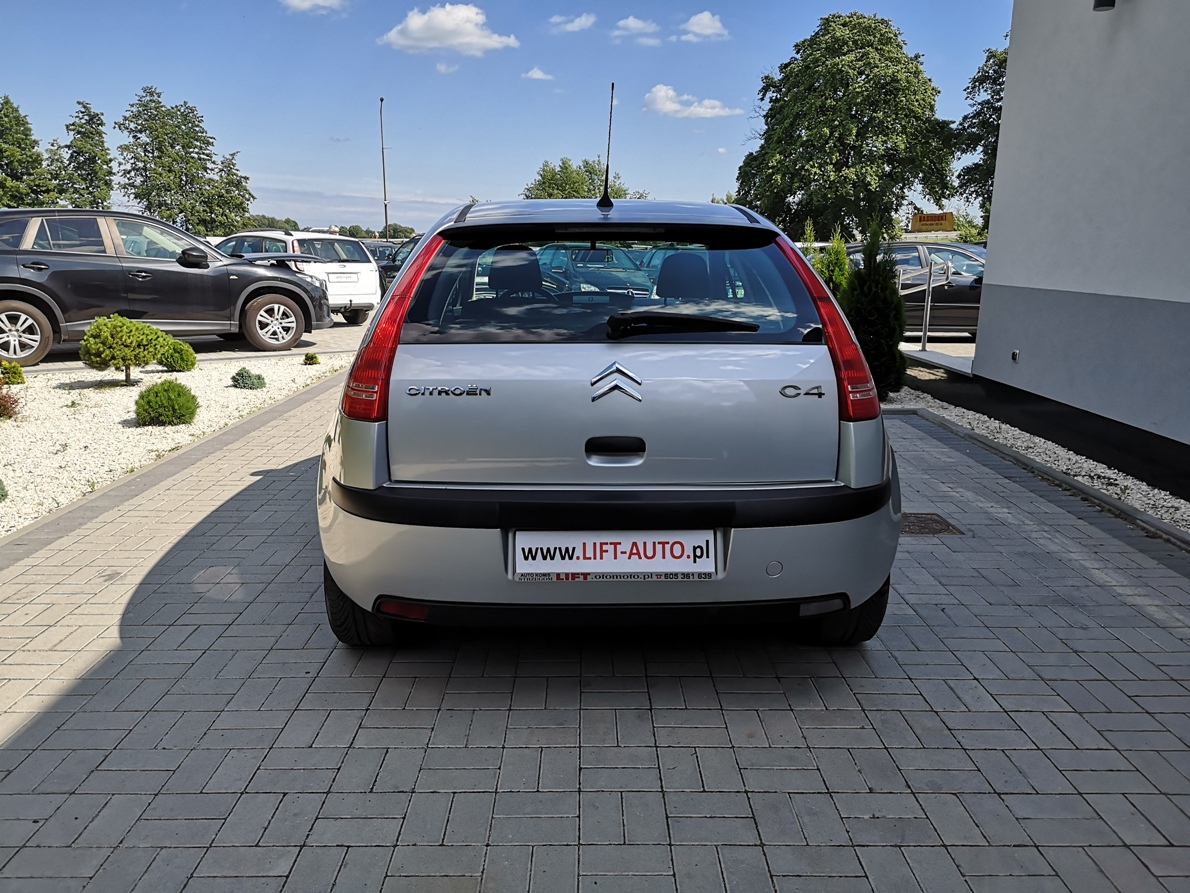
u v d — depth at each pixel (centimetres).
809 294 295
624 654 340
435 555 273
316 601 392
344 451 281
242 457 660
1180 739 285
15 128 7275
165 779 260
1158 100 567
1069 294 669
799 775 263
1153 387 571
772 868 224
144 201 7938
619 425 271
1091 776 264
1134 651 346
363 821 242
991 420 796
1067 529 495
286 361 1212
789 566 277
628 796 253
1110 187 618
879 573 296
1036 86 721
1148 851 231
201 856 228
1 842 233
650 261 300
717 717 295
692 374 273
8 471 630
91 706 302
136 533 484
